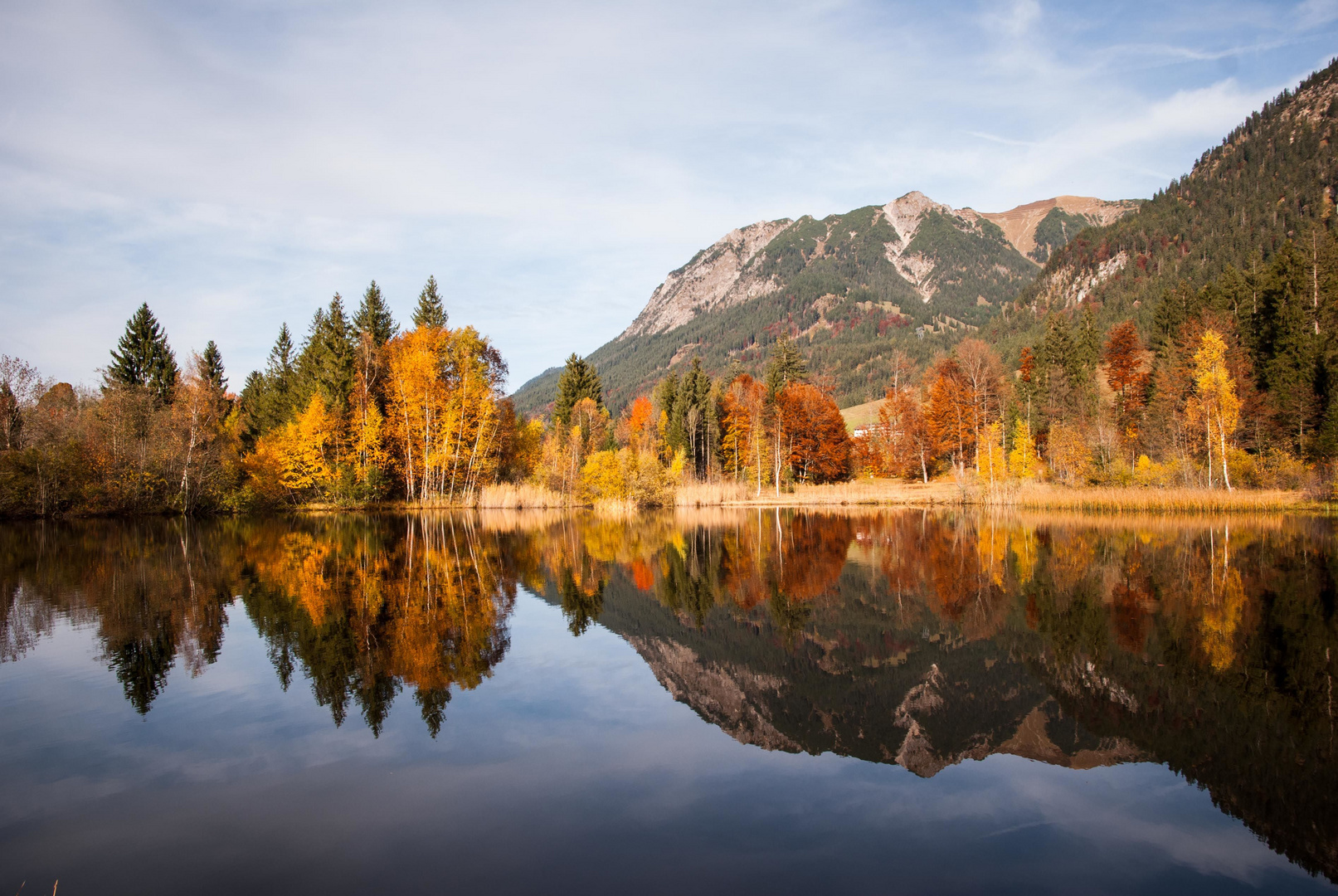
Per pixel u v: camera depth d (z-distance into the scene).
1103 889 5.73
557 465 51.38
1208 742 9.07
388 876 5.69
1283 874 6.00
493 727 9.16
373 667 11.59
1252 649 13.09
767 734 9.25
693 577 21.78
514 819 6.73
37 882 5.56
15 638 13.21
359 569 21.75
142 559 23.81
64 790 7.21
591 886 5.58
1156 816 7.12
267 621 14.66
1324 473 40.38
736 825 6.74
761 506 54.12
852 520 41.34
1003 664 12.70
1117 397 66.62
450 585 19.19
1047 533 32.12
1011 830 6.77
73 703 9.81
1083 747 8.98
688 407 72.69
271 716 9.40
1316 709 10.18
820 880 5.76
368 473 47.06
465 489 51.53
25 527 36.06
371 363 49.56
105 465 41.59
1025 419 69.38
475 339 49.53
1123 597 17.81
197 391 45.78
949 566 23.41
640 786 7.57
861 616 16.61
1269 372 48.81
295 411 51.09
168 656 12.10
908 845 6.42
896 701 10.77
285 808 6.87
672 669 12.12
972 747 8.98
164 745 8.38
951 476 68.56
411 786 7.41
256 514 45.72
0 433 39.81
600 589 19.44
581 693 10.59
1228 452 44.84
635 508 47.53
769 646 14.07
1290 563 21.97
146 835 6.33
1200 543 27.19
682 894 5.51
